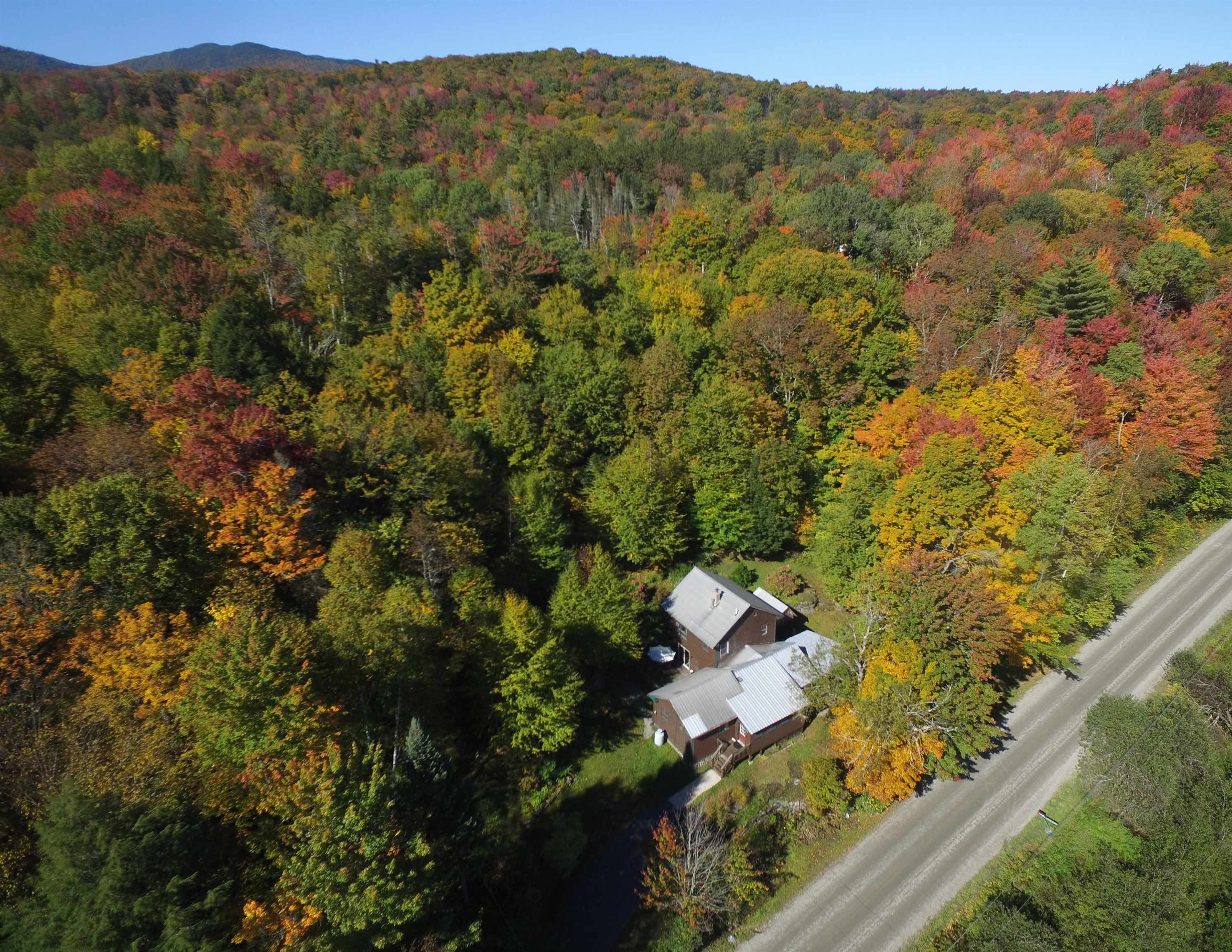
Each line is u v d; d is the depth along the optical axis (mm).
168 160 98562
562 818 38125
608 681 48656
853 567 53344
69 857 21734
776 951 32125
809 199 91062
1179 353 63406
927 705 36312
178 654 31750
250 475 40250
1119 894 31125
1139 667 49156
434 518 45875
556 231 94438
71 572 33594
